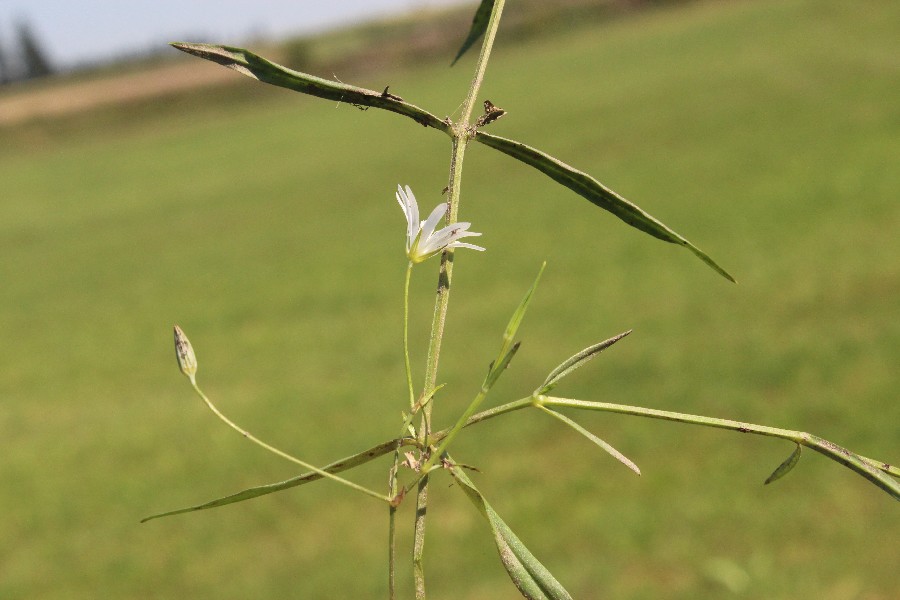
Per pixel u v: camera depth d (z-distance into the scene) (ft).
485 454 19.70
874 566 14.16
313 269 39.47
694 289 28.04
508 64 114.32
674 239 2.48
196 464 21.50
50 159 105.29
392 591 2.31
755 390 20.52
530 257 34.91
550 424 20.68
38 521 19.69
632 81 80.33
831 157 42.47
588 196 2.56
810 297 25.52
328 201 55.57
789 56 75.36
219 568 17.10
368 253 40.96
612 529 16.19
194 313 35.53
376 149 72.49
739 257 30.48
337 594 15.71
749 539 15.37
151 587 16.71
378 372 25.82
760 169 43.11
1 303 42.14
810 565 14.44
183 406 25.49
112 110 128.77
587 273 31.73
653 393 21.24
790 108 56.65
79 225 60.64
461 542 16.70
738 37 93.40
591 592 14.65
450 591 15.23
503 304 29.86
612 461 18.60
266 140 90.02
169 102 128.77
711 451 18.37
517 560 2.32
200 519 18.95
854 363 20.86
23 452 23.73
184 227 54.65
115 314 37.29
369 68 137.49
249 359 28.84
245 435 2.47
